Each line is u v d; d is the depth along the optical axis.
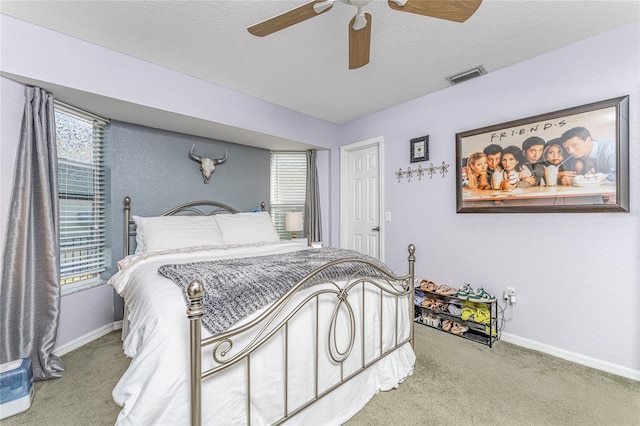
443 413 1.46
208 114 2.60
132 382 0.99
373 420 1.41
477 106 2.52
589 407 1.51
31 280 1.82
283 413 1.21
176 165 2.99
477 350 2.18
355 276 1.60
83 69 1.96
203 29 1.86
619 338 1.83
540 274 2.16
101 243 2.58
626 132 1.80
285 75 2.49
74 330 2.21
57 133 2.21
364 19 1.38
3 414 1.43
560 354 2.06
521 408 1.50
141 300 1.37
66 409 1.51
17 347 1.75
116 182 2.60
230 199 3.44
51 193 1.95
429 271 2.90
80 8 1.65
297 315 1.30
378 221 3.47
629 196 1.80
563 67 2.05
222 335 0.99
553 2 1.61
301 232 3.93
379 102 3.11
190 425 0.97
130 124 2.69
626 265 1.81
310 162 3.86
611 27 1.83
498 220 2.40
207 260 1.99
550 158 2.08
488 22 1.78
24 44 1.75
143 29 1.85
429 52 2.12
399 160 3.17
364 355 1.57
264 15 1.73
